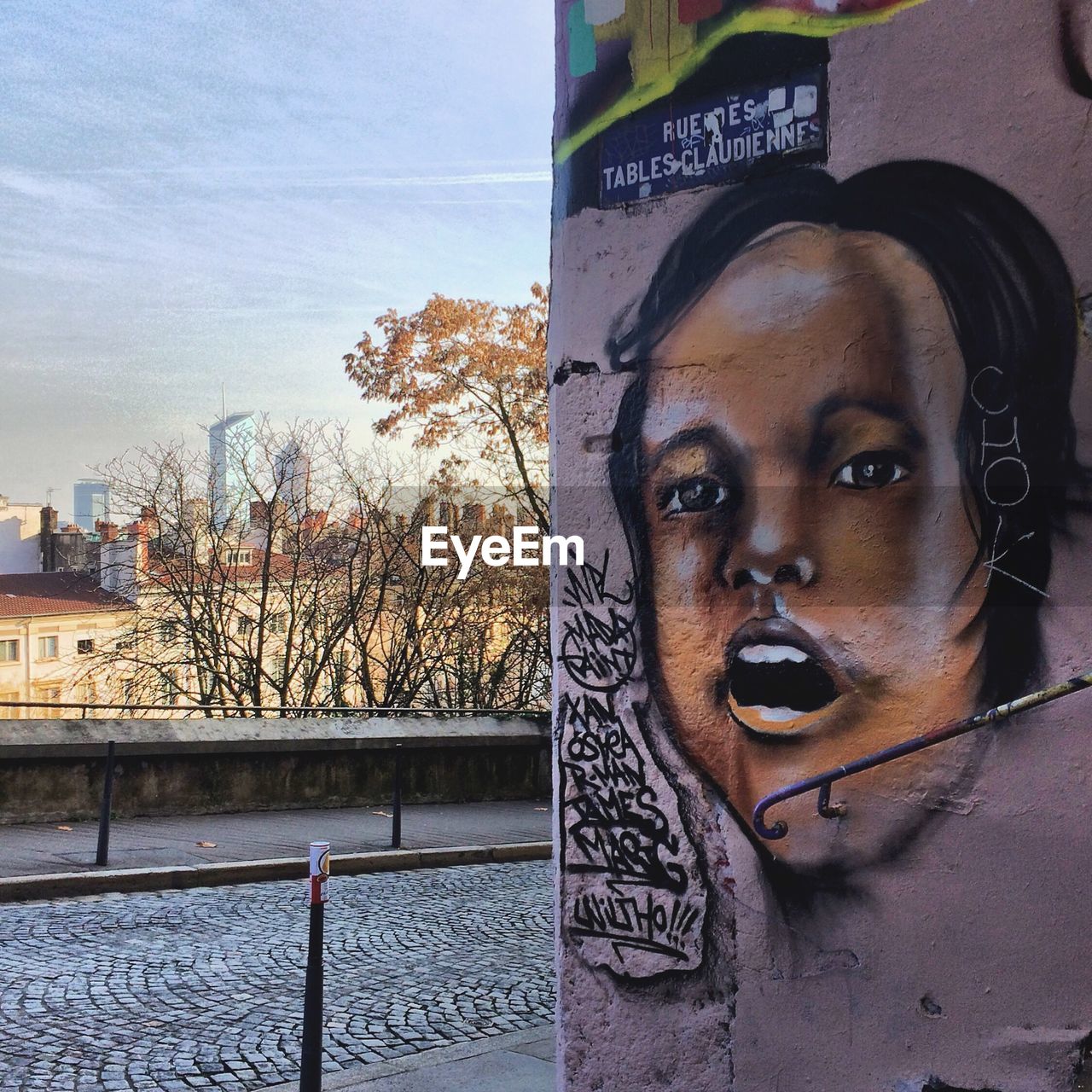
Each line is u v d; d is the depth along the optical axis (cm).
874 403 396
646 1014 432
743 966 412
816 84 413
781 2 421
